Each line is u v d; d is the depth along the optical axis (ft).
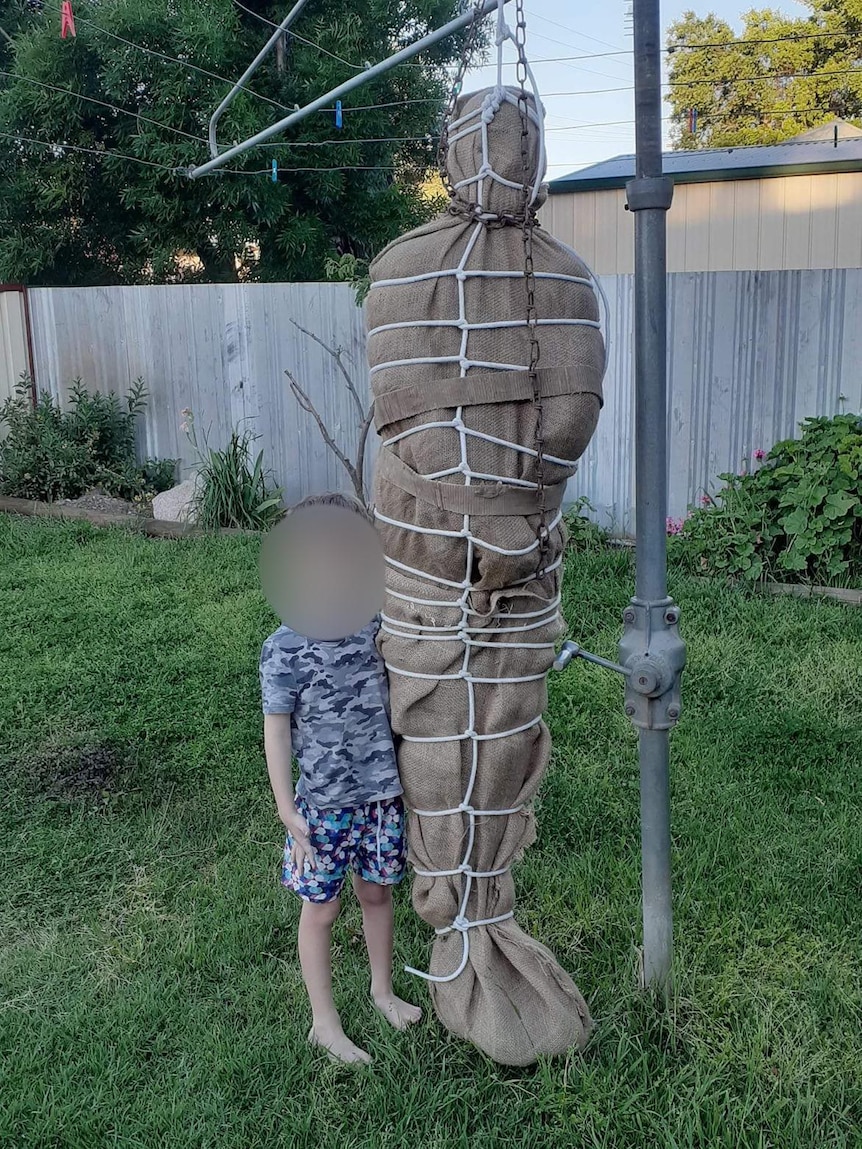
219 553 23.82
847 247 39.34
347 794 8.09
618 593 19.33
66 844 11.86
